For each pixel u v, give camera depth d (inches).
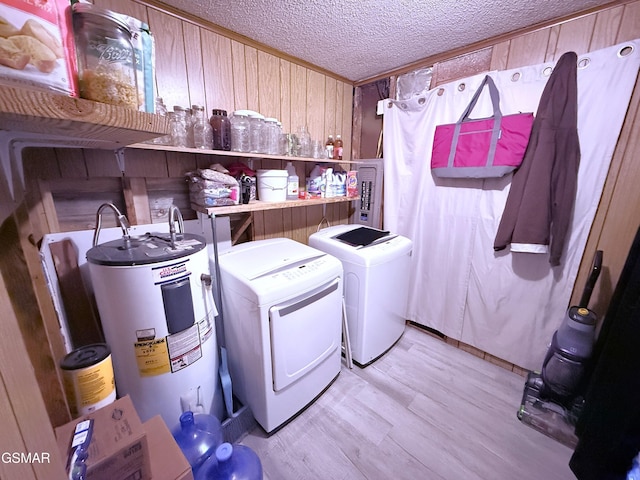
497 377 68.6
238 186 55.9
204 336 45.8
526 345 67.1
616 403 38.6
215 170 57.1
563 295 60.8
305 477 45.6
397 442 51.7
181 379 43.6
